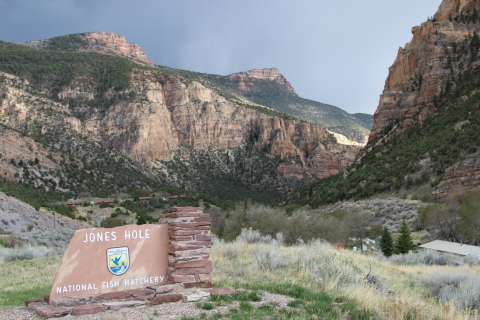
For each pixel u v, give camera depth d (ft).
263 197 579.07
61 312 34.22
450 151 278.05
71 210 287.28
